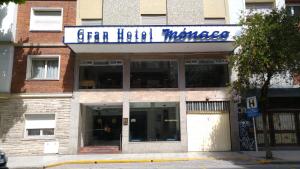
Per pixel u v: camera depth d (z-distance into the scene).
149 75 19.52
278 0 20.38
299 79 18.58
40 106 18.83
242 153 17.75
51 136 18.66
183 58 19.62
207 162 14.95
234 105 19.14
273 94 19.31
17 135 18.45
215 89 19.30
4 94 18.27
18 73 19.06
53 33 19.62
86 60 19.56
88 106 20.12
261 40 14.55
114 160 15.52
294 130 19.70
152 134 19.14
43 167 14.09
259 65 14.73
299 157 15.76
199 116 19.23
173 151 18.72
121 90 19.20
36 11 19.83
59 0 19.88
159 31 17.59
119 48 18.53
